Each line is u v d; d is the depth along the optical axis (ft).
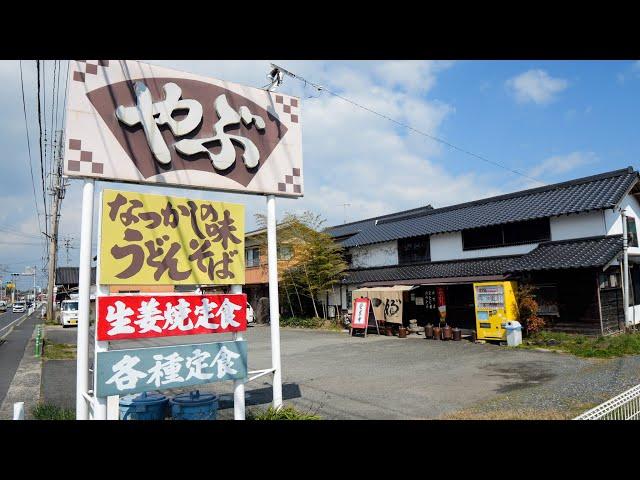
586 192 52.03
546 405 22.39
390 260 72.13
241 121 21.18
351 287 74.02
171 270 17.35
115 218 16.48
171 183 18.85
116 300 15.62
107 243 16.19
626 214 51.93
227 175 20.51
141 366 15.84
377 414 21.47
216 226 18.75
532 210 54.49
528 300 46.24
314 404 23.80
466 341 50.11
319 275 75.00
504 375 30.89
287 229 79.36
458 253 61.77
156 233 17.24
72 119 16.92
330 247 76.48
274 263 21.62
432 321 62.49
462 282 53.52
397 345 49.57
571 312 46.01
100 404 14.96
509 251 55.72
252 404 24.03
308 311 84.53
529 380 28.91
